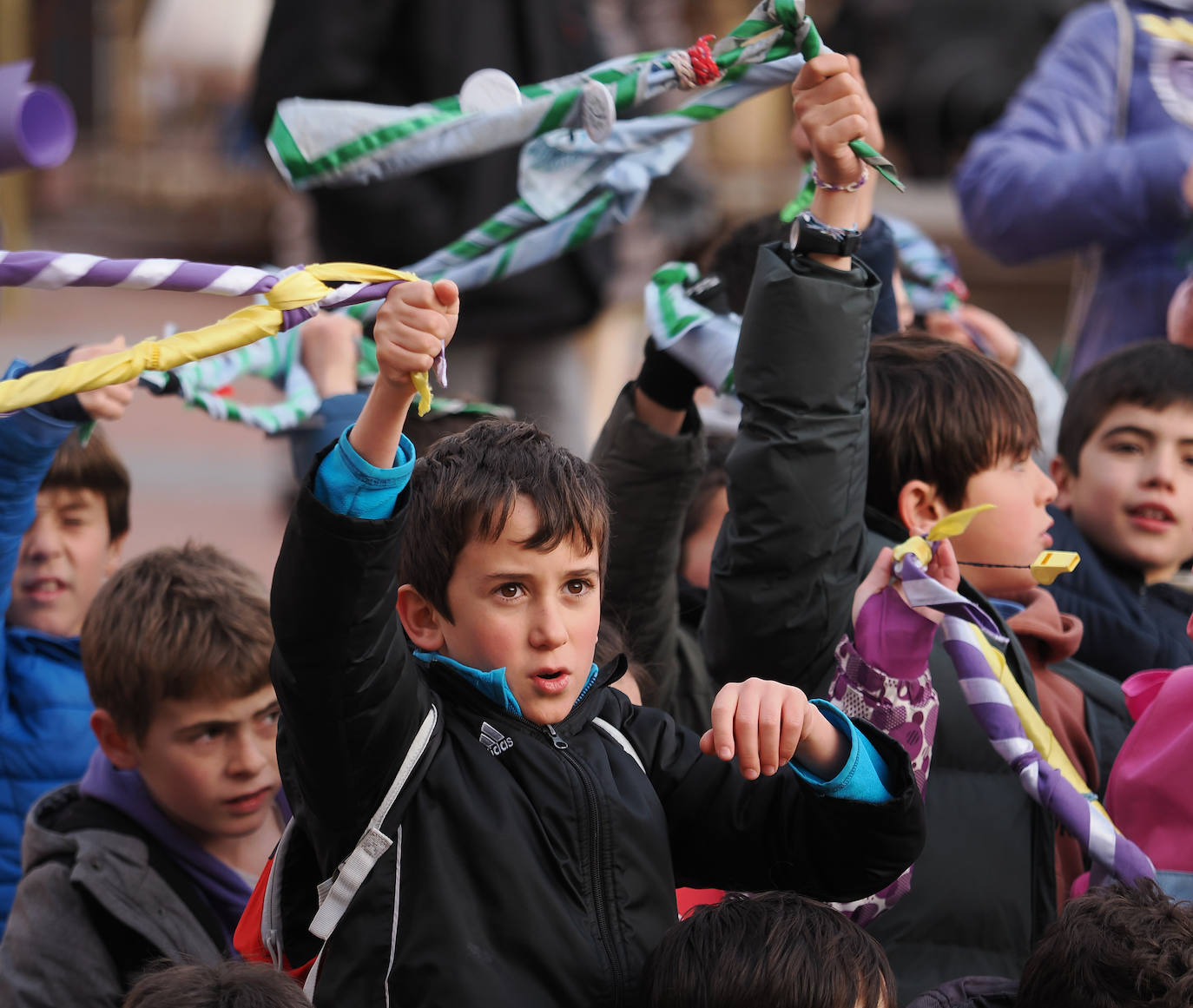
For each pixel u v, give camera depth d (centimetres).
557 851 618
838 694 712
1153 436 978
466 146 667
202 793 838
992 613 775
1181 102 1308
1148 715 775
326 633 567
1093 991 629
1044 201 1298
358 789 596
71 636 998
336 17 1538
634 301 2425
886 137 3186
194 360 545
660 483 863
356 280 575
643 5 3412
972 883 758
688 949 596
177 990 583
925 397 834
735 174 4303
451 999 587
